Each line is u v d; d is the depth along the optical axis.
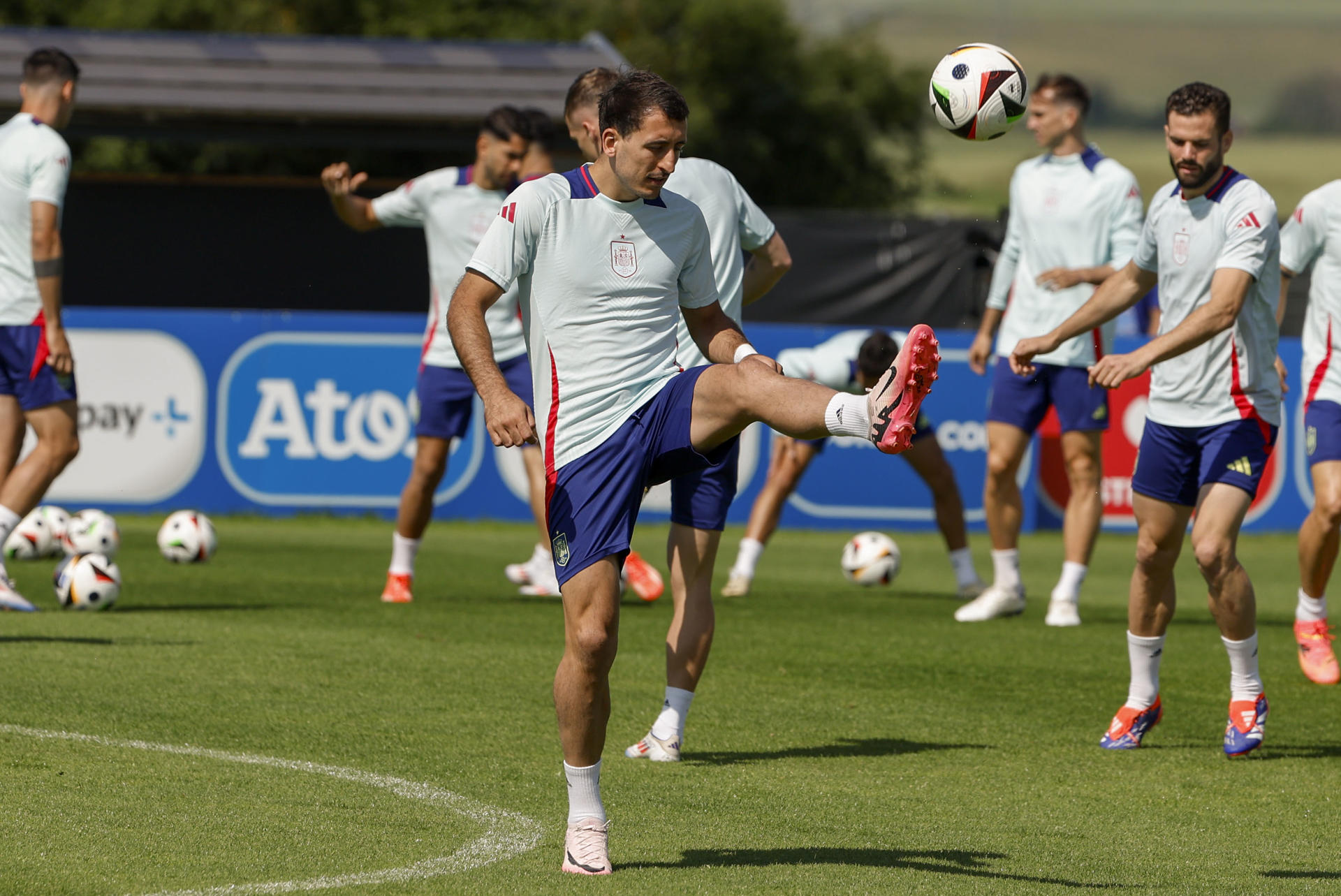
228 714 21.00
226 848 14.84
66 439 29.02
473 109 66.38
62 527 39.97
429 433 33.16
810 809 17.23
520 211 14.90
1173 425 20.77
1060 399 33.19
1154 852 15.87
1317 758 20.75
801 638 30.39
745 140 144.50
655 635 29.88
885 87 152.88
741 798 17.67
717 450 14.80
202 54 67.81
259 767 18.16
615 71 23.08
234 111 65.12
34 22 115.44
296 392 52.31
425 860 14.62
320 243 70.94
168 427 51.59
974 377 55.66
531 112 32.47
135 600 32.53
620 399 14.84
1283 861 15.63
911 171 156.00
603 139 14.82
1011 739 21.53
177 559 39.69
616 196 15.12
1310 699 25.34
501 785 17.67
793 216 73.38
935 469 37.03
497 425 13.93
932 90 21.38
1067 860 15.42
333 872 14.16
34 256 27.97
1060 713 23.47
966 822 16.89
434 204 32.50
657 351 15.12
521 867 14.50
